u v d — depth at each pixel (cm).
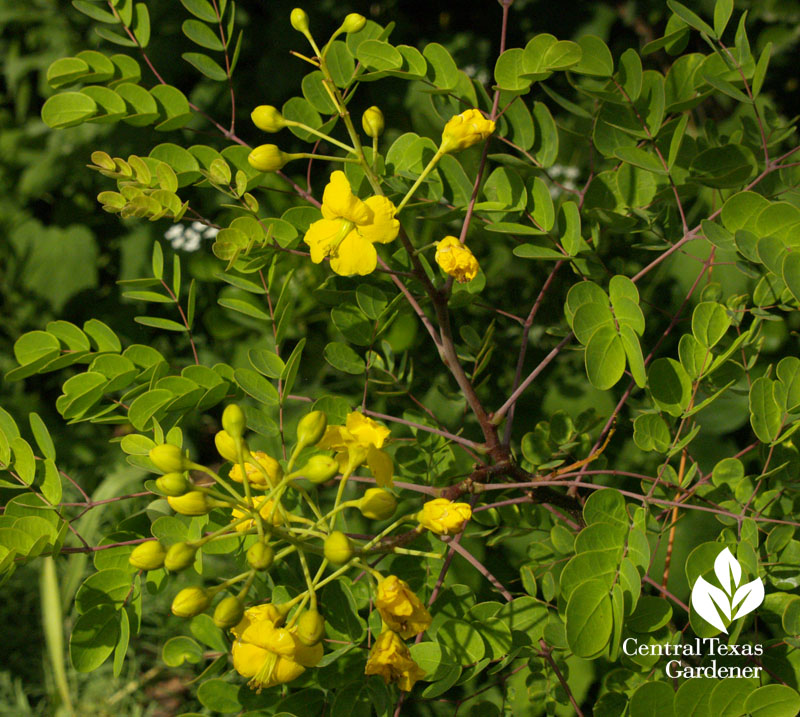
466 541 87
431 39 108
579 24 102
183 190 117
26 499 69
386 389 79
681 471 75
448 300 73
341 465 68
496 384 94
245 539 71
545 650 71
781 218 69
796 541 71
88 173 132
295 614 66
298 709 69
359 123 104
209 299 117
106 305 137
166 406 71
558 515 77
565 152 92
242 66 113
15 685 107
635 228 74
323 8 108
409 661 67
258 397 72
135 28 75
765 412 69
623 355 69
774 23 102
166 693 103
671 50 73
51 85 73
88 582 69
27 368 71
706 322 70
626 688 71
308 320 109
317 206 74
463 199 74
